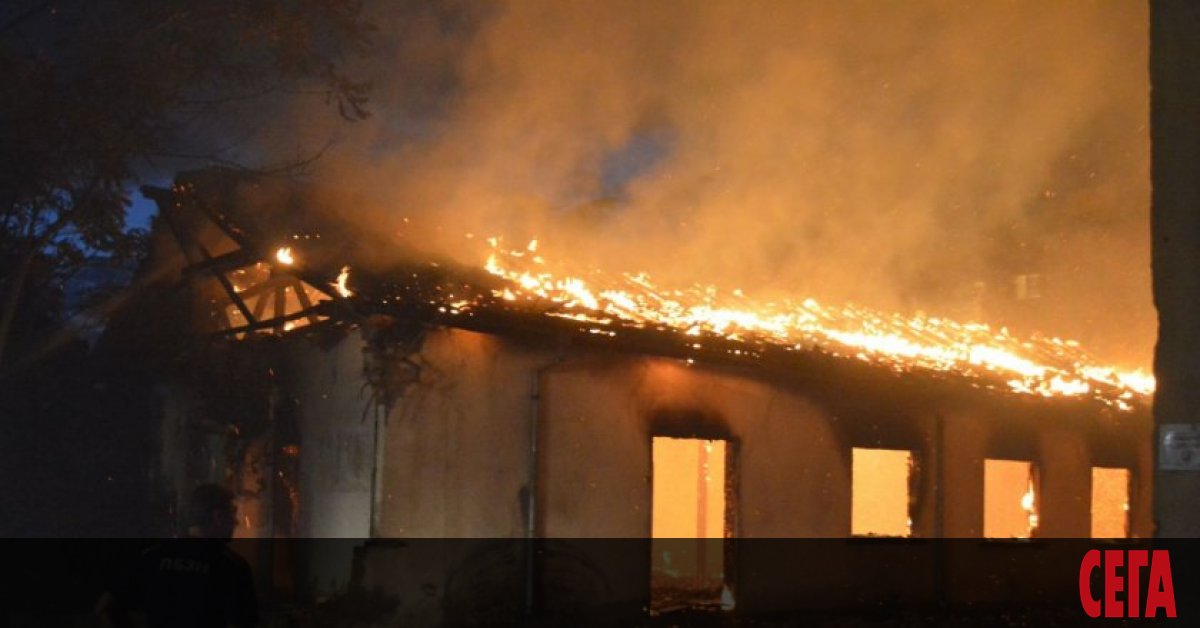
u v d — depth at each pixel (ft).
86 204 34.91
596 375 41.83
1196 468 17.33
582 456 41.09
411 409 36.81
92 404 40.37
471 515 38.09
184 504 40.83
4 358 38.29
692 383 44.78
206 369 40.75
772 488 46.88
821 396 49.32
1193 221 17.94
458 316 36.63
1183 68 18.35
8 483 38.24
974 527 55.11
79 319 40.91
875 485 56.03
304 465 39.83
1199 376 17.53
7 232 34.86
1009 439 57.62
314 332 39.50
